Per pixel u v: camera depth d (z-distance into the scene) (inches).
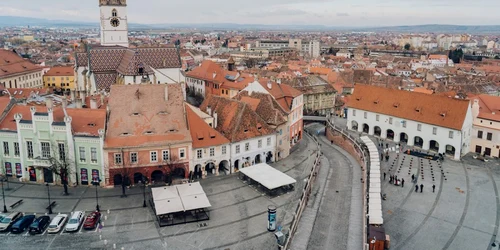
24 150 3774.6
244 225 3184.1
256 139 4407.0
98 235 2989.7
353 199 3678.6
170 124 3944.4
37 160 3742.6
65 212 3287.4
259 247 2883.9
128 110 3939.5
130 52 6156.5
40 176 3814.0
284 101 5128.0
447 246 2987.2
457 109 4879.4
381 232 2908.5
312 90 7377.0
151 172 3841.0
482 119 4955.7
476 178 4252.0
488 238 3105.3
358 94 5954.7
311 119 6264.8
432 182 4141.2
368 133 5816.9
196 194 3356.3
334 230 3112.7
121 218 3238.2
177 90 4153.5
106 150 3673.7
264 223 3221.0
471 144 5093.5
